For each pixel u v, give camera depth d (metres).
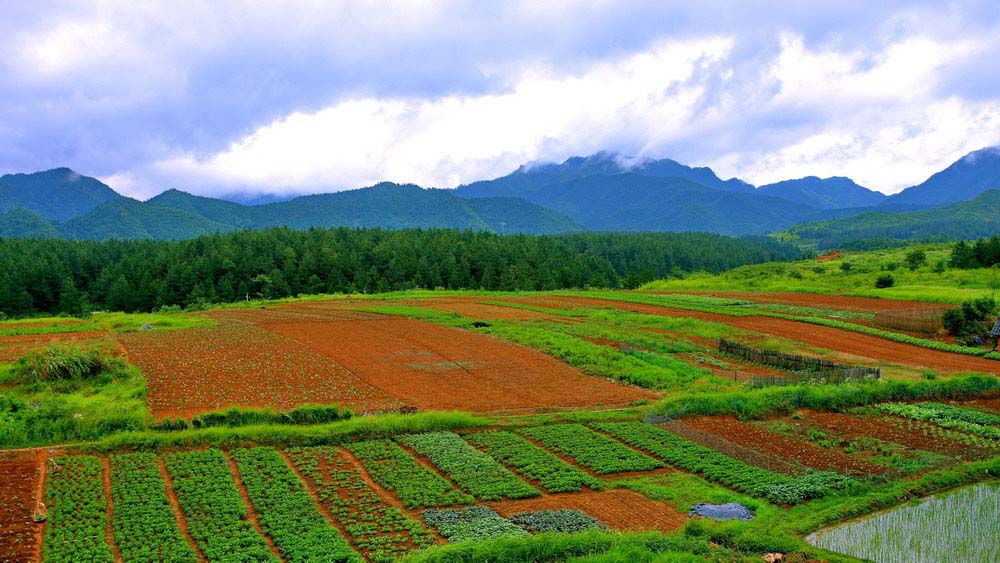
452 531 25.41
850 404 44.12
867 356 59.72
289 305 96.88
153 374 47.41
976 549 25.23
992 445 36.69
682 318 77.12
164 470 30.94
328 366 52.03
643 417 40.88
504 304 95.88
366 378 48.94
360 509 27.45
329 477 30.83
